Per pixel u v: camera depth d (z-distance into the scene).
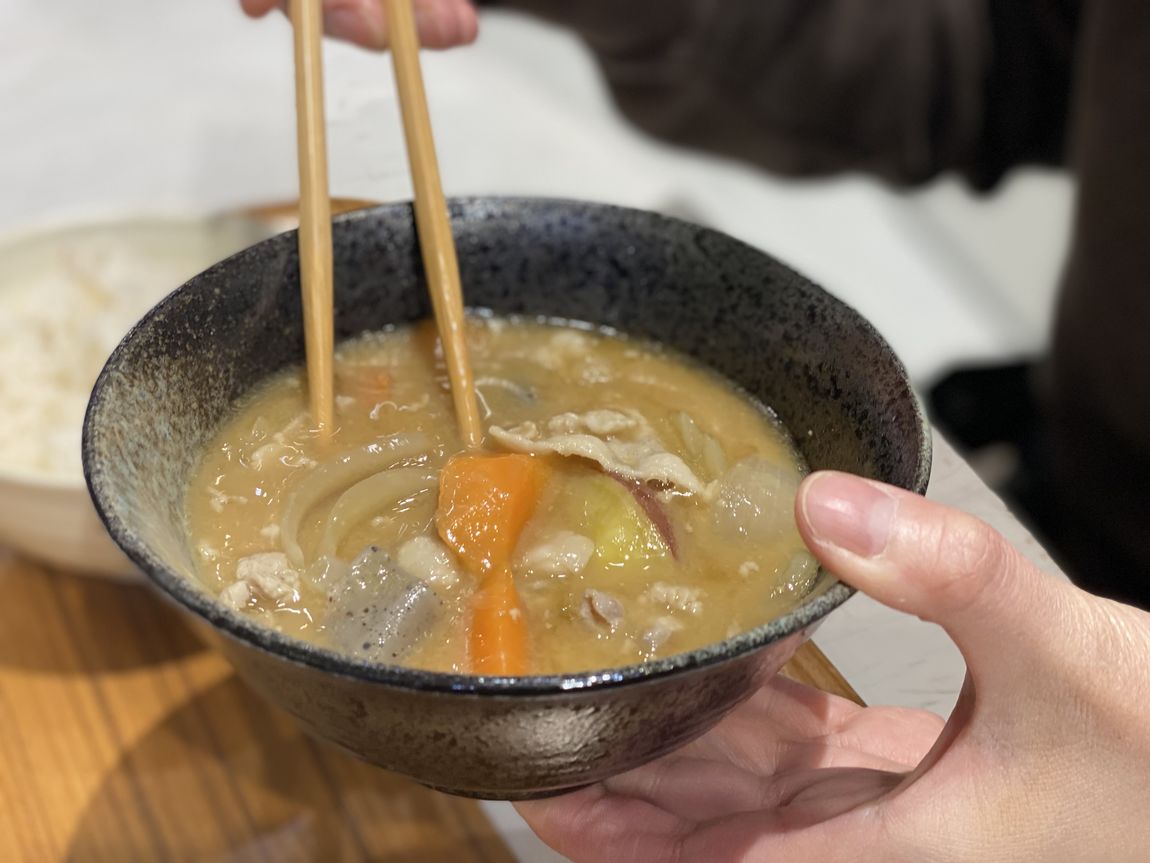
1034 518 0.55
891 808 0.23
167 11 0.73
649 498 0.26
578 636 0.23
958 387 0.61
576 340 0.31
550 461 0.27
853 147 0.63
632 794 0.27
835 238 0.74
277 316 0.28
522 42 0.76
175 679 0.34
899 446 0.23
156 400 0.24
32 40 0.70
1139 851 0.23
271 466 0.26
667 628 0.23
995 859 0.23
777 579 0.25
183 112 0.65
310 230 0.27
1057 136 0.58
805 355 0.28
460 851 0.30
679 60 0.66
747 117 0.66
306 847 0.30
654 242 0.30
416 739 0.19
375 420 0.28
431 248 0.28
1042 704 0.22
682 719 0.20
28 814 0.30
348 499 0.26
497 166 0.65
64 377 0.41
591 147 0.69
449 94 0.69
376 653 0.22
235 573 0.24
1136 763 0.22
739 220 0.71
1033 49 0.55
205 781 0.31
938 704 0.30
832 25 0.58
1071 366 0.50
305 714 0.20
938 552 0.20
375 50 0.39
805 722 0.29
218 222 0.45
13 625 0.35
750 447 0.28
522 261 0.31
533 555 0.25
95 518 0.33
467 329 0.31
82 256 0.44
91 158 0.61
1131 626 0.22
